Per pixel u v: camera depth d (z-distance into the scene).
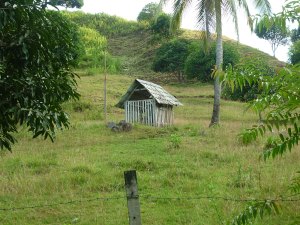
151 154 14.93
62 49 4.89
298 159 11.93
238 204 7.77
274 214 6.86
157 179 10.49
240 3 19.58
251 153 13.35
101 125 23.19
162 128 22.30
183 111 35.19
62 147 17.06
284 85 3.34
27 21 4.39
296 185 4.02
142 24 78.81
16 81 4.48
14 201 8.87
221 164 12.39
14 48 4.49
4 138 4.80
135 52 68.56
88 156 14.39
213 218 7.16
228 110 34.66
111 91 42.94
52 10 4.78
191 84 51.75
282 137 3.52
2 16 4.10
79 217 7.87
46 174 11.23
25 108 4.43
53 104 4.81
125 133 20.88
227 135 17.94
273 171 10.45
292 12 3.53
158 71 55.59
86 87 43.75
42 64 4.72
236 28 20.11
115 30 79.00
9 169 12.02
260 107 3.45
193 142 16.98
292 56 30.92
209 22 20.38
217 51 21.11
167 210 8.07
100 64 56.44
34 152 15.50
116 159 13.66
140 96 26.25
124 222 7.48
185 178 10.55
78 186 9.98
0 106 4.44
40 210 8.27
